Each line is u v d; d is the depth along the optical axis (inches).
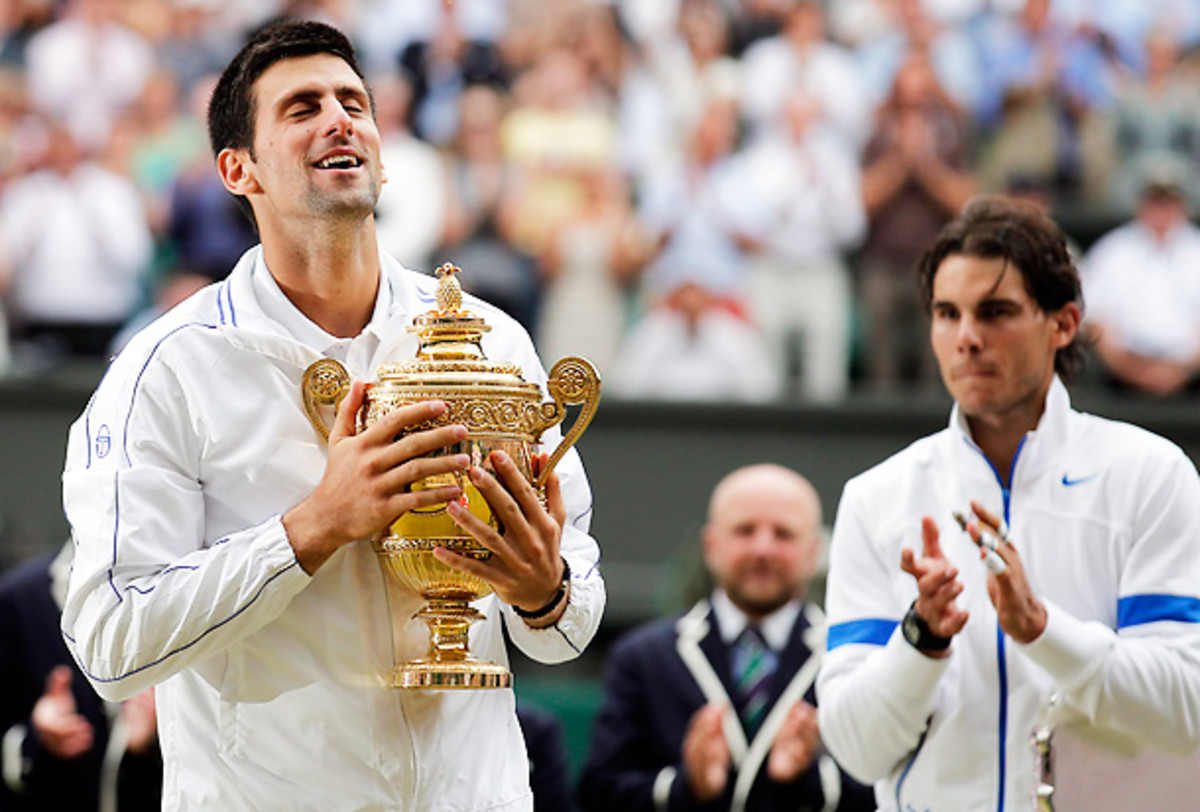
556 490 254.1
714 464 756.6
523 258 784.9
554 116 807.7
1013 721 304.3
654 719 453.1
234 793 253.6
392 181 778.2
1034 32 843.4
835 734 311.7
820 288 786.8
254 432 250.8
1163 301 772.0
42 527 745.6
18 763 437.4
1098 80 844.0
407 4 834.2
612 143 813.2
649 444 757.9
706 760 430.3
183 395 250.5
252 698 252.4
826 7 845.2
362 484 237.3
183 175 771.4
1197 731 296.8
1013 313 309.0
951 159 803.4
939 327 316.5
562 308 783.7
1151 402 762.2
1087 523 307.4
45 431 747.4
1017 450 315.3
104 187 797.2
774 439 757.3
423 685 248.2
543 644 259.0
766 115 811.4
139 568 243.8
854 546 320.8
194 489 251.3
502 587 245.8
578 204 793.6
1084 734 300.8
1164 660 294.2
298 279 258.2
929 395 777.6
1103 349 768.3
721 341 778.2
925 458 320.2
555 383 254.2
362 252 258.2
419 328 251.6
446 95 807.7
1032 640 288.0
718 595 464.1
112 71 834.2
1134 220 810.8
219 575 239.5
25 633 446.3
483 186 793.6
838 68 824.3
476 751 261.1
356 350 259.9
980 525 298.0
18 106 824.9
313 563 240.8
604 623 746.8
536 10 831.7
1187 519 304.2
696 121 813.2
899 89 802.2
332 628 251.9
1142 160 836.0
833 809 430.6
